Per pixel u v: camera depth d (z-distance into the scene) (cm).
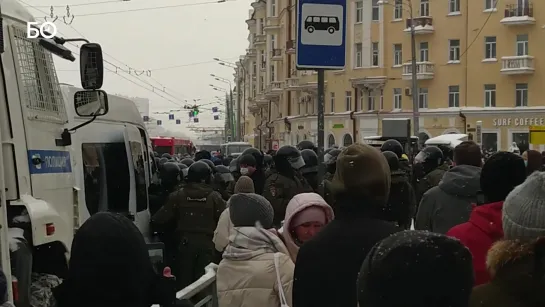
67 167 544
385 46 4966
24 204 432
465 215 559
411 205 762
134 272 270
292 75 6075
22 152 453
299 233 427
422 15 4828
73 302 270
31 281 442
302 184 831
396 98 4953
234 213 429
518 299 246
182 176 1027
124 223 276
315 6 655
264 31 6975
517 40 4453
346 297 325
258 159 982
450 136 2831
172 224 829
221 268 421
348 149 347
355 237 330
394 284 186
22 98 465
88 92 559
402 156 1041
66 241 472
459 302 186
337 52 659
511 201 294
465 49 4631
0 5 442
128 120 973
